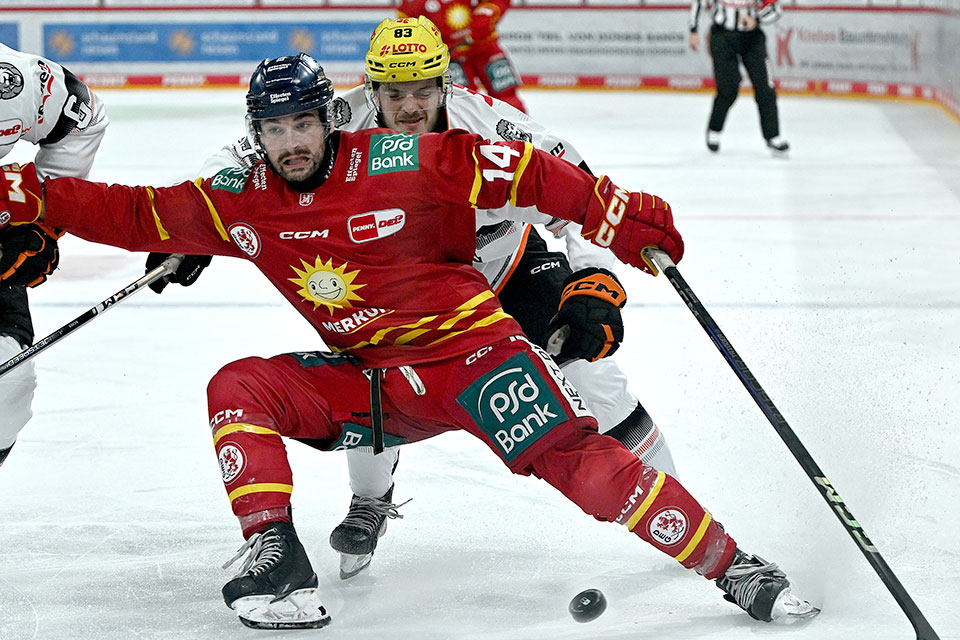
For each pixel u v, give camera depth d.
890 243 20.98
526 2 45.00
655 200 8.38
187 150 31.31
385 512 9.12
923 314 16.19
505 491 10.84
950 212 23.72
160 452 11.84
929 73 40.59
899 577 8.55
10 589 8.70
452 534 9.84
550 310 10.04
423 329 8.18
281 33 44.88
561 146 9.68
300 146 7.87
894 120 37.00
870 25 41.81
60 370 14.62
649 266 8.55
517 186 8.12
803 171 28.70
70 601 8.49
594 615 7.77
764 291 17.86
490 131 9.59
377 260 8.09
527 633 7.92
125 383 14.08
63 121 9.27
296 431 8.27
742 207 24.45
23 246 8.76
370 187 7.99
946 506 9.80
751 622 7.95
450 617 8.22
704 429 12.07
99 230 8.44
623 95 43.91
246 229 8.23
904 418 11.86
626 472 7.79
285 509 7.79
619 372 9.55
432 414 8.27
